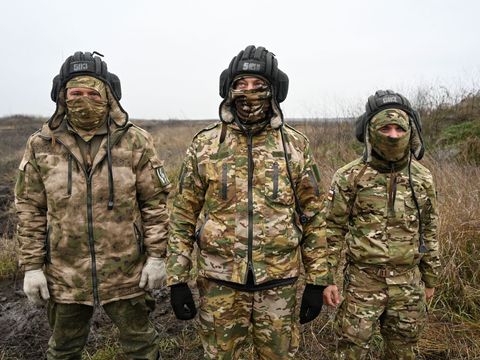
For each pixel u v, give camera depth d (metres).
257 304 2.00
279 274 1.98
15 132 20.16
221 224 1.97
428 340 2.95
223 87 2.04
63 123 2.16
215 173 1.98
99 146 2.17
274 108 1.97
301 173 2.04
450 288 3.30
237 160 1.97
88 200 2.14
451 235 3.59
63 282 2.18
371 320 2.27
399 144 2.13
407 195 2.25
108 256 2.19
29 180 2.16
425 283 2.41
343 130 7.71
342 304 2.42
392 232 2.25
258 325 2.04
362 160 2.32
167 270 2.04
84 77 2.06
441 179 4.51
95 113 2.10
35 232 2.19
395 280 2.26
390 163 2.25
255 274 1.93
